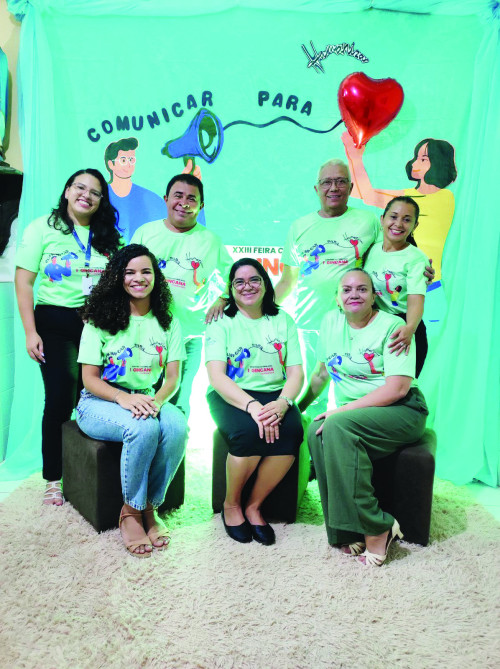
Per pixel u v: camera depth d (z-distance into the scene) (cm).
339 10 263
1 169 260
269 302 223
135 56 273
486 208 259
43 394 277
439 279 281
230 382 207
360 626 151
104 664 135
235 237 288
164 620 152
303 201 285
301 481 221
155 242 243
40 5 261
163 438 195
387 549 187
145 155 281
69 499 225
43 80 266
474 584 172
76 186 223
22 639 143
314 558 186
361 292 200
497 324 265
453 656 140
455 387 272
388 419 191
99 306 204
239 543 196
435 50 267
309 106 276
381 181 280
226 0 262
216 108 277
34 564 178
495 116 256
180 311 246
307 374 268
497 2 254
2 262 276
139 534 191
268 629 148
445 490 253
